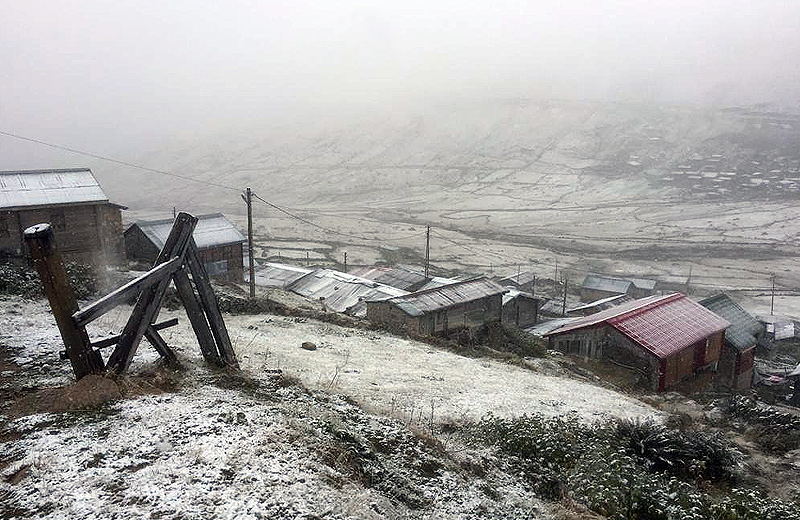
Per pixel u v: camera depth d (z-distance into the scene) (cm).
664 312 3098
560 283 6588
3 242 2998
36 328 1486
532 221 10344
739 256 7769
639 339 2767
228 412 967
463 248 8250
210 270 4234
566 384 2208
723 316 3553
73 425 876
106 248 3425
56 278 987
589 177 13988
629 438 1462
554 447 1210
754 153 14250
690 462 1384
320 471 809
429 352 2369
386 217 10925
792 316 5472
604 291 5953
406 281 4991
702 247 8181
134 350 1099
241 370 1287
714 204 11038
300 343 2119
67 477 725
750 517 1035
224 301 2656
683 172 13525
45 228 966
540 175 14550
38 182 3219
